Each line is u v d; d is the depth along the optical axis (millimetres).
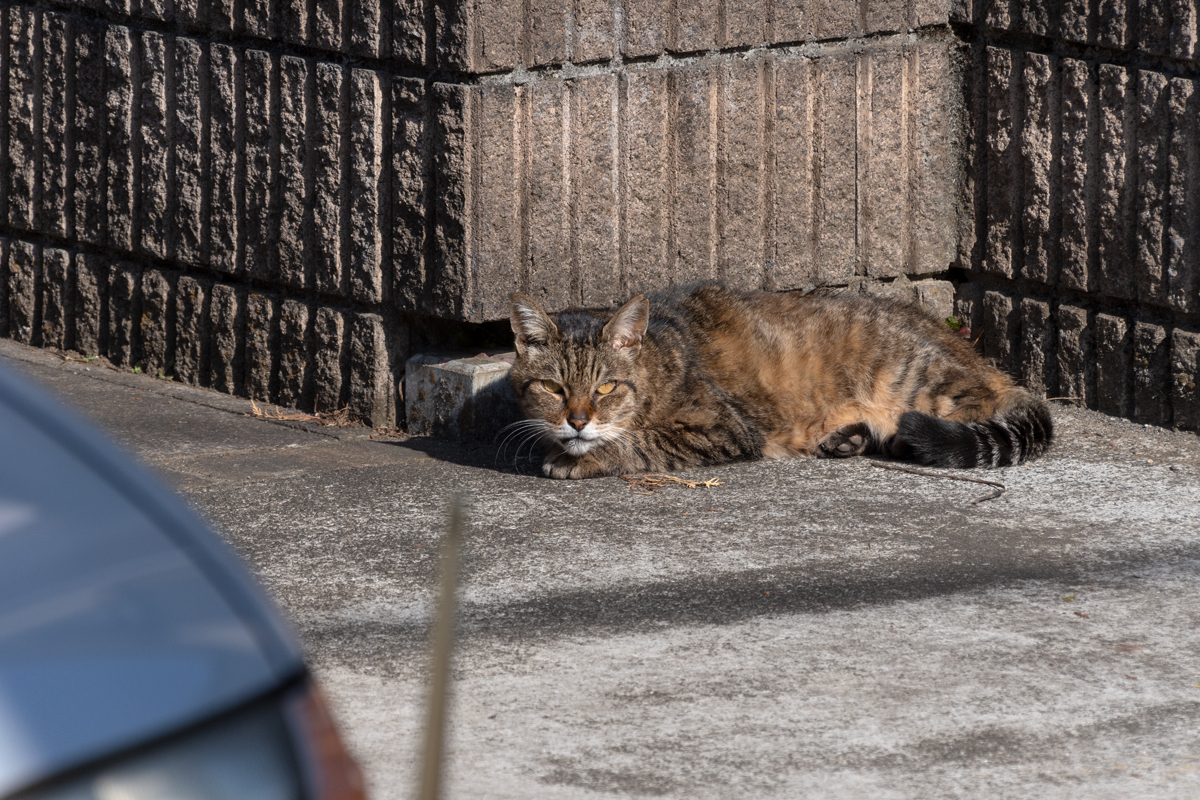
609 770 4043
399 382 8836
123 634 1803
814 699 4586
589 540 6445
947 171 9789
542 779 3979
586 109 8391
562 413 7582
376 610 5473
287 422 8867
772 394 8227
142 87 9500
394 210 8414
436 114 8062
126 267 10023
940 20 9609
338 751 1956
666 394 7863
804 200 9328
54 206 10273
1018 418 7906
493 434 8516
